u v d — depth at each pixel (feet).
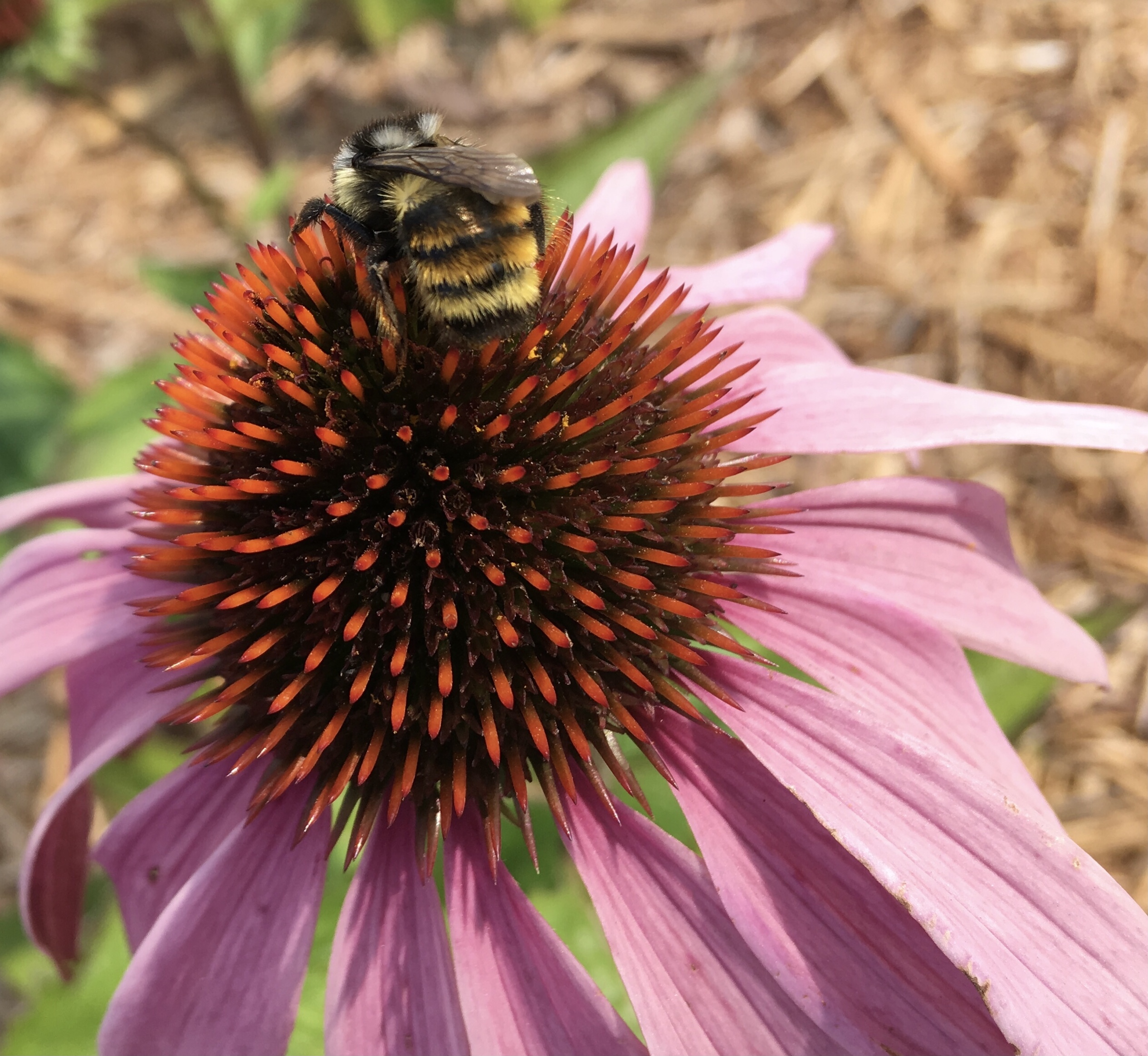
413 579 0.20
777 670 0.21
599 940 0.29
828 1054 0.18
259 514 0.21
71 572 0.25
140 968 0.20
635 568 0.21
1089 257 0.50
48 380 0.45
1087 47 0.55
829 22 0.59
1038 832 0.18
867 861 0.17
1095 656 0.23
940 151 0.54
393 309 0.19
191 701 0.21
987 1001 0.16
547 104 0.59
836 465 0.47
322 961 0.29
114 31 0.64
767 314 0.28
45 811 0.22
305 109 0.61
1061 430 0.21
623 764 0.20
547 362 0.21
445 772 0.20
